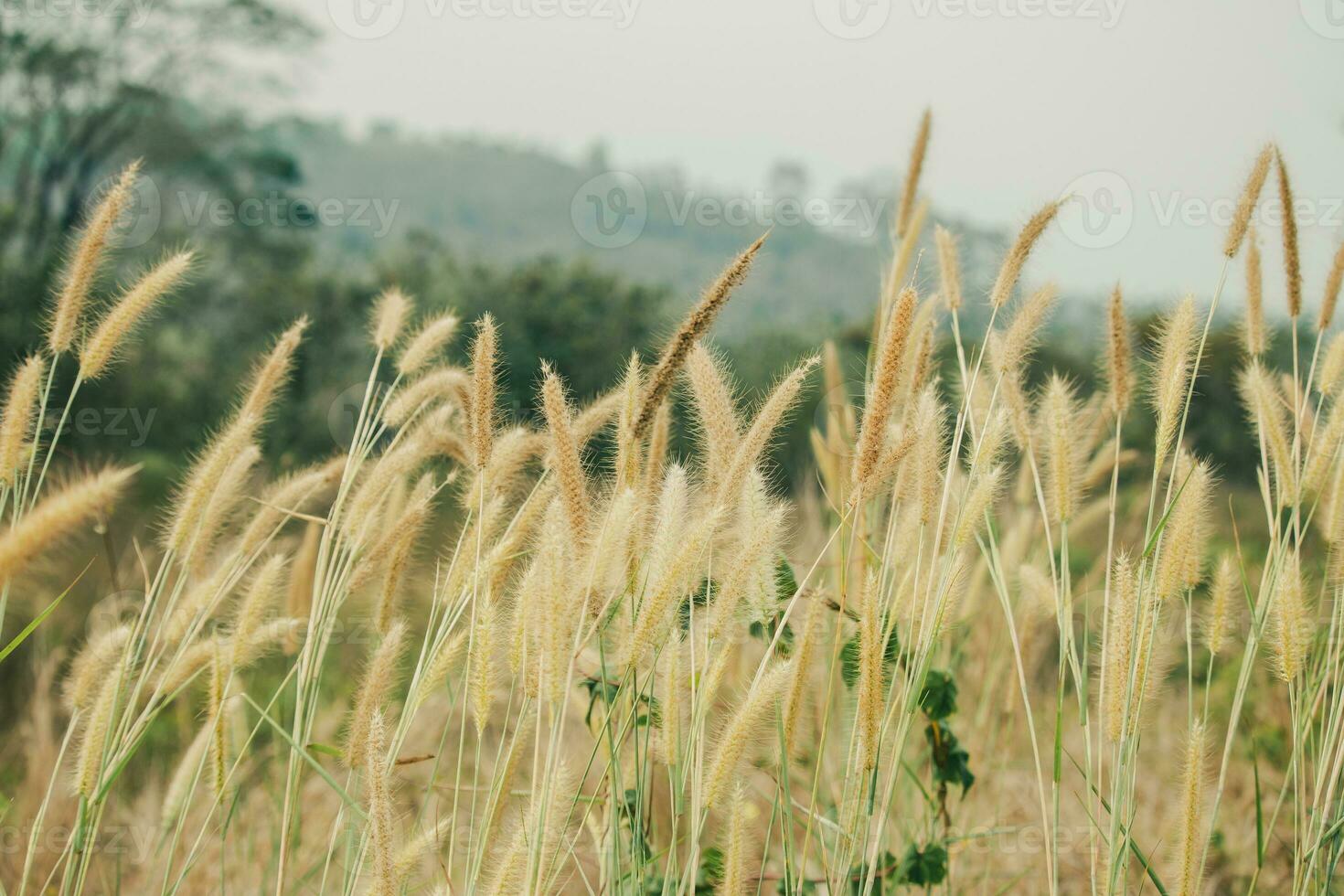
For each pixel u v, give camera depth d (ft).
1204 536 8.16
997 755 13.41
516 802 8.84
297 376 55.72
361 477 9.81
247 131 80.12
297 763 8.62
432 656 7.99
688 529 6.98
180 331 61.57
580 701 9.41
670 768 7.23
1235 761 14.14
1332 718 8.30
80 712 8.10
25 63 67.41
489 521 8.04
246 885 11.37
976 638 13.88
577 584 6.86
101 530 7.11
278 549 9.22
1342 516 8.61
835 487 10.68
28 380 7.80
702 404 7.50
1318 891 8.30
